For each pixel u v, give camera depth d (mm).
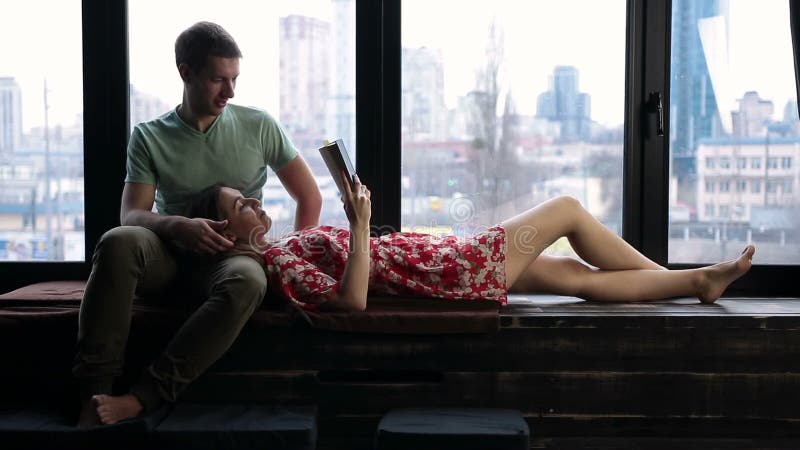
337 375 2324
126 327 1991
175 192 2402
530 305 2318
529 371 2148
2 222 2703
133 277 2006
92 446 1848
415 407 2141
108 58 2633
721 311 2205
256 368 2143
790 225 2689
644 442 2137
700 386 2150
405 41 2666
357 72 2658
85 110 2643
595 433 2158
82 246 2717
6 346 2105
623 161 2691
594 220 2385
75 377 1966
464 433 1865
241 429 1874
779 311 2203
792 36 2488
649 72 2639
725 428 2162
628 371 2150
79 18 2648
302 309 2135
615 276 2391
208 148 2408
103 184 2666
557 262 2434
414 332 2117
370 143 2678
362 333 2139
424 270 2264
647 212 2680
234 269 2049
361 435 2162
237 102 2688
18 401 2133
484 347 2145
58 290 2395
